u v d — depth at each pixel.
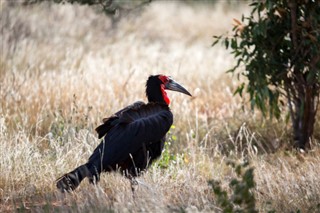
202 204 12.05
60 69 22.80
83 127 16.41
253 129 17.59
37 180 13.41
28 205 12.44
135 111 12.84
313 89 16.47
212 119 18.73
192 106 20.30
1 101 18.28
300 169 14.38
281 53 16.41
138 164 12.81
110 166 12.43
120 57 26.44
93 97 19.00
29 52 24.22
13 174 13.59
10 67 22.12
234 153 16.34
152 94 14.00
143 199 11.67
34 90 19.08
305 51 16.09
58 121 16.67
